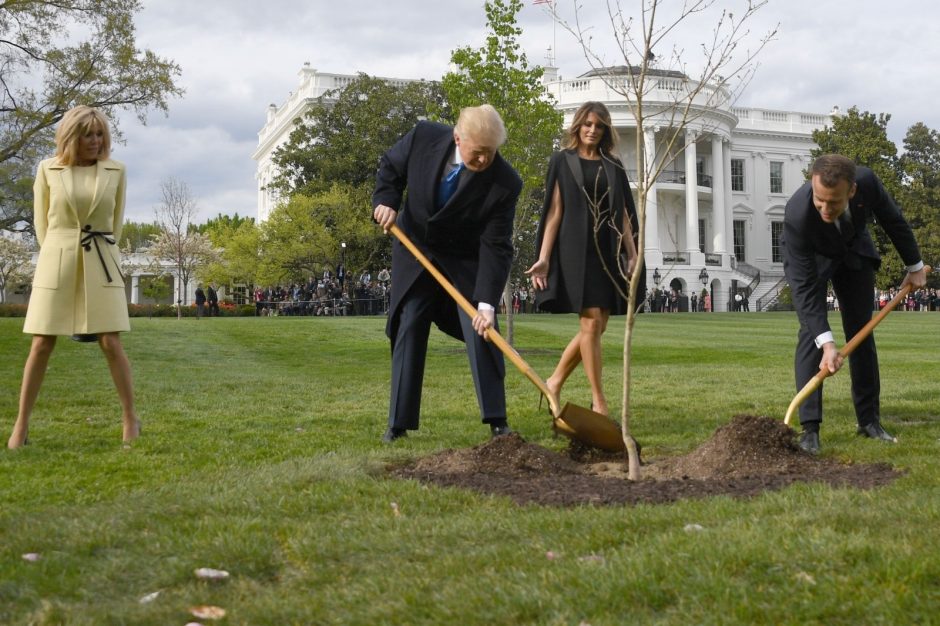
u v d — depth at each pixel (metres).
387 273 42.78
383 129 48.84
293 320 26.39
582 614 2.34
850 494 3.57
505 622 2.33
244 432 6.10
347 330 22.11
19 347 15.45
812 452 5.00
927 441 5.33
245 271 46.66
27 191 26.95
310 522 3.35
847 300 5.65
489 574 2.66
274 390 9.48
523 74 16.77
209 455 5.11
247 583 2.74
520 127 16.73
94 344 15.91
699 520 3.23
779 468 4.30
